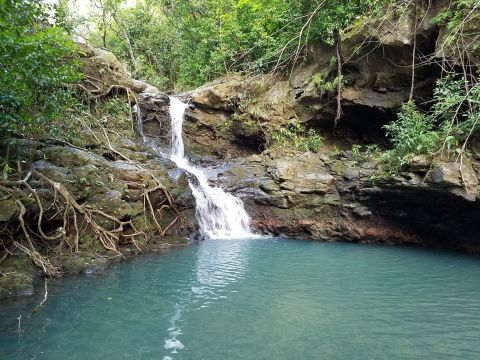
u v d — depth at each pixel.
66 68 8.66
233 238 11.88
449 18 10.16
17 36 7.30
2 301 5.96
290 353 4.54
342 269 8.35
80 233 8.29
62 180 8.30
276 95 15.18
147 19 26.42
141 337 4.93
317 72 14.42
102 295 6.43
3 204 6.82
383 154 10.93
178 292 6.68
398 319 5.59
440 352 4.59
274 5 16.58
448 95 9.60
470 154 8.98
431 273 8.05
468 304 6.21
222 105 15.98
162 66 26.59
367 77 12.62
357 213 11.57
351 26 12.84
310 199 12.12
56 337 4.88
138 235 9.58
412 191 9.81
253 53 17.80
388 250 10.40
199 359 4.38
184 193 11.38
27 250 7.07
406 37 11.12
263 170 13.46
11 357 4.34
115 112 14.33
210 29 19.80
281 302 6.25
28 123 8.17
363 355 4.50
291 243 11.27
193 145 16.19
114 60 15.16
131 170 10.17
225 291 6.78
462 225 9.89
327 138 14.49
